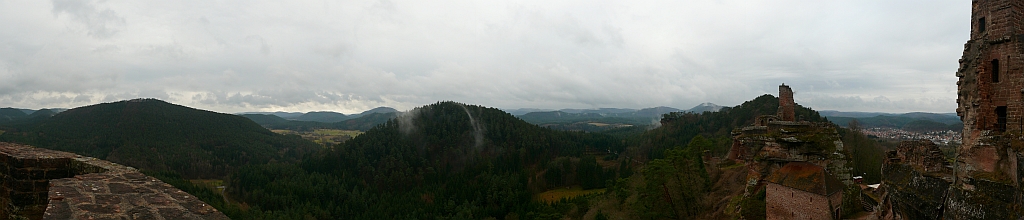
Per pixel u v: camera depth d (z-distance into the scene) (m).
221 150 180.38
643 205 50.75
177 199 11.29
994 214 15.60
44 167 14.88
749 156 43.84
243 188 125.06
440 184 143.75
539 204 101.50
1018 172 14.88
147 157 154.00
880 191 37.88
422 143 172.38
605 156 165.75
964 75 19.36
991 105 17.89
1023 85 16.64
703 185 50.22
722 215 44.19
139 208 10.20
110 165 15.34
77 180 12.50
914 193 21.81
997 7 17.80
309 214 104.12
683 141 130.62
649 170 50.09
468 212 103.88
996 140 16.86
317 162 157.75
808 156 36.31
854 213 34.16
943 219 18.58
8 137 143.12
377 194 133.38
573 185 134.88
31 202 14.67
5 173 14.77
